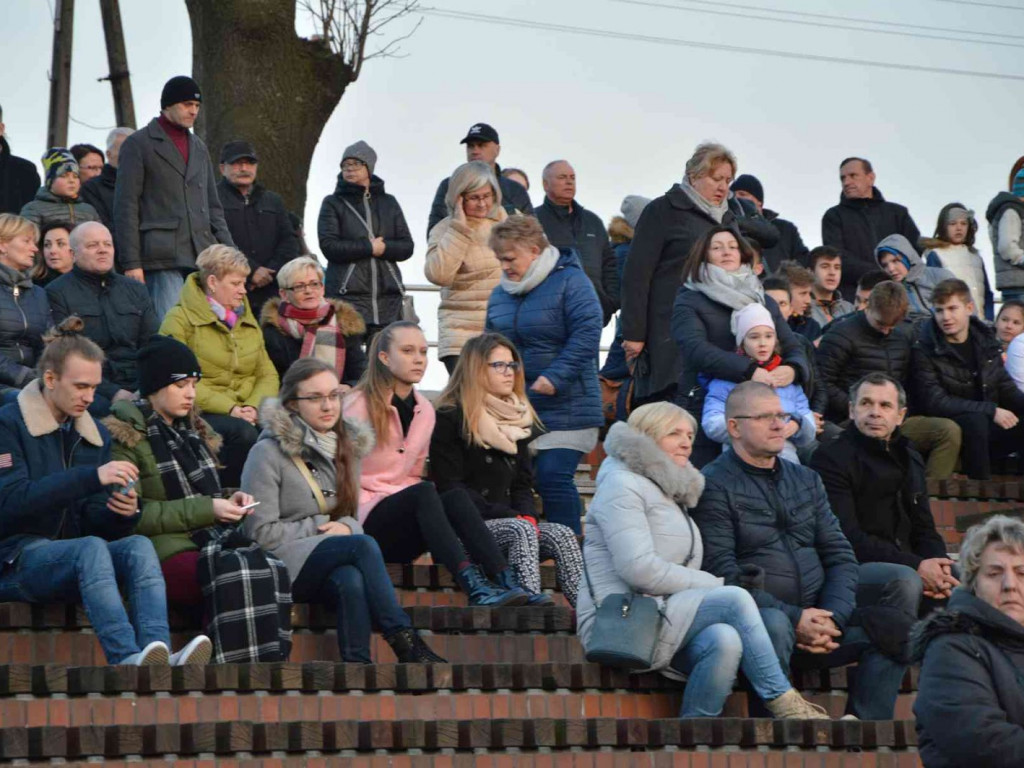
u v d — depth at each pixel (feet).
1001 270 126.82
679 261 99.71
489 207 103.14
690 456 91.04
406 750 67.77
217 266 92.94
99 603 67.92
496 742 68.90
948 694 53.47
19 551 70.03
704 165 99.55
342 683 69.67
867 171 127.54
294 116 166.61
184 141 105.29
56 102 195.93
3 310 91.66
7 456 70.54
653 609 74.64
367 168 115.34
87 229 95.09
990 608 54.49
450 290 103.14
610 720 71.05
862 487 84.94
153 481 73.46
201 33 167.32
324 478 77.05
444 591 81.76
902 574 80.94
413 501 78.95
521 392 84.07
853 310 116.88
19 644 69.62
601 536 76.79
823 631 76.74
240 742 64.64
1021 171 136.46
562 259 91.97
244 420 91.45
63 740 62.13
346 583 73.15
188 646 68.90
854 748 74.49
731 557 77.82
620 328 101.96
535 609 78.48
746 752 72.74
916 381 107.24
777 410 78.84
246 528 75.31
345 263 114.62
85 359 71.51
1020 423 108.58
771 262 128.26
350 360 98.32
